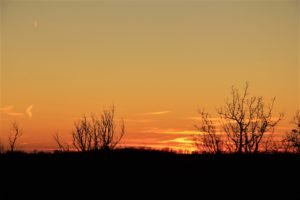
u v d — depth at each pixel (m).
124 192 58.12
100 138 69.25
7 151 69.12
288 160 61.62
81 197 56.56
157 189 59.00
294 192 57.31
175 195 57.12
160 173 62.53
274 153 62.19
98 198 56.69
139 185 60.16
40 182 61.59
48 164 65.94
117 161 66.06
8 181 60.78
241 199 55.69
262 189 57.84
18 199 55.88
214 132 64.12
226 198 55.78
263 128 62.59
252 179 59.91
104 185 60.72
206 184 59.22
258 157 62.31
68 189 58.78
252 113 62.94
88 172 64.19
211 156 63.84
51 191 58.66
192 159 64.69
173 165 63.69
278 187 58.06
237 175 60.75
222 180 59.38
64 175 62.69
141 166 64.94
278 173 59.88
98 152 68.50
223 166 62.19
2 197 56.47
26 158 67.62
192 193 57.56
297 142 61.81
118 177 61.66
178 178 61.31
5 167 64.62
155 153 67.69
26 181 61.28
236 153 62.97
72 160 66.44
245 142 62.81
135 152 67.38
